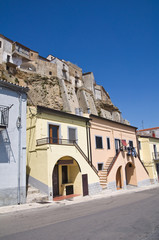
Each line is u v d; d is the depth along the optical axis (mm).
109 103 62062
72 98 49562
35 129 14555
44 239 5297
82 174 15438
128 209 9492
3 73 36312
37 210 9727
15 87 12297
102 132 21578
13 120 11789
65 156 15484
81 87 54594
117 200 13000
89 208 10055
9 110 11711
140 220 7230
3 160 10805
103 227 6363
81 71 61656
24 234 5809
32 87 41781
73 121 17766
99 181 17031
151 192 17578
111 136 23000
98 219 7469
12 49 41906
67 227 6430
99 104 58906
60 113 16344
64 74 52781
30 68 46281
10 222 7363
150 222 6934
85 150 18328
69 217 7926
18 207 10008
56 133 16078
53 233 5816
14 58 41750
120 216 7930
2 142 10969
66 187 15211
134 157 23641
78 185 15367
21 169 11508
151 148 29938
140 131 44844
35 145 14258
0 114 11258
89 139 19125
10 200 10641
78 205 11242
